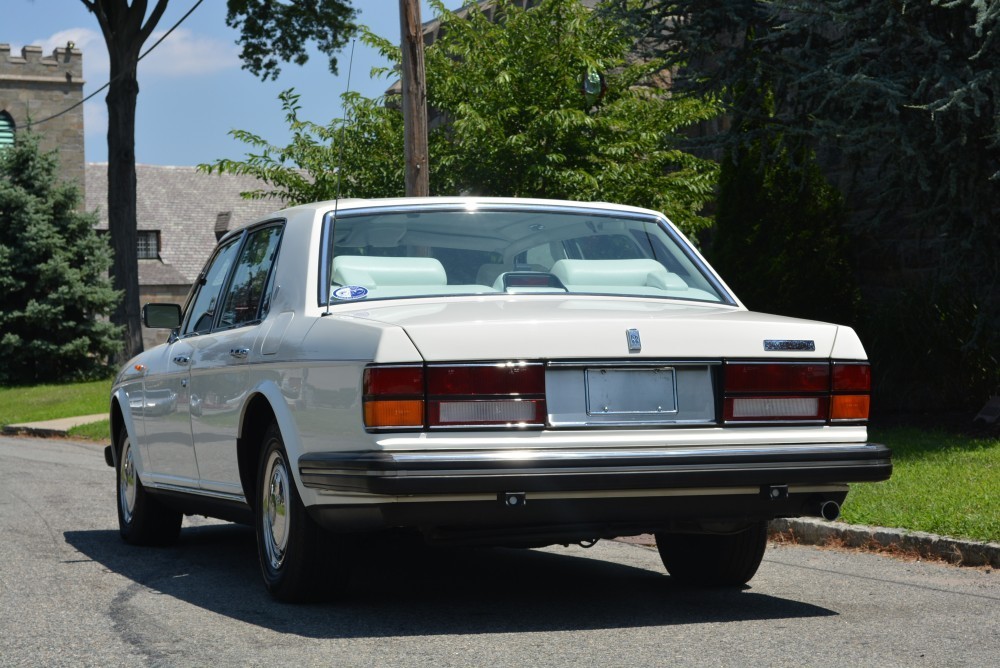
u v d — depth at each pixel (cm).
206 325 658
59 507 939
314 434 485
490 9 2067
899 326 1296
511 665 423
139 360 753
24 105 4675
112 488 1083
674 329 481
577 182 1541
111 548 736
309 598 532
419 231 568
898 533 694
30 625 507
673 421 478
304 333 508
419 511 450
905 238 1400
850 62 1084
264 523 548
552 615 515
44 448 1655
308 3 2998
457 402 452
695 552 588
